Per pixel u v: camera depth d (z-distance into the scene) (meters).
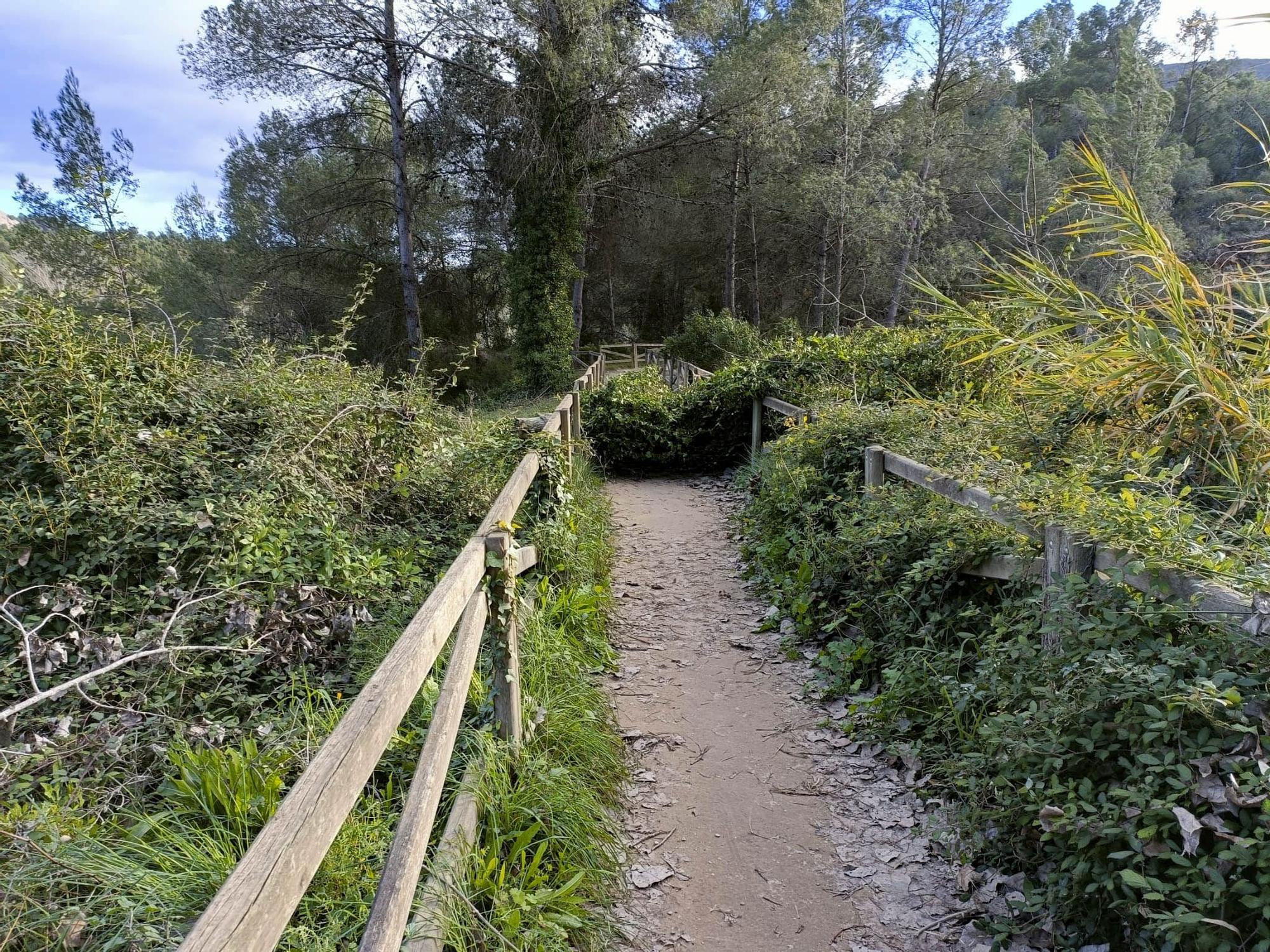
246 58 19.19
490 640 2.79
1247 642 1.97
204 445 3.95
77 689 2.64
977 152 27.88
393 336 25.33
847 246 28.00
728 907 2.52
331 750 1.38
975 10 27.44
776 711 3.75
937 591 3.59
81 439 3.61
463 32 19.91
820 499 5.26
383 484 4.68
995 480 3.46
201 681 2.96
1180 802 1.93
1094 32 41.19
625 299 36.22
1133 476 3.17
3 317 3.77
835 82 27.66
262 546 3.44
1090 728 2.23
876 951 2.31
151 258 22.30
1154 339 3.73
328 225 23.72
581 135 20.94
